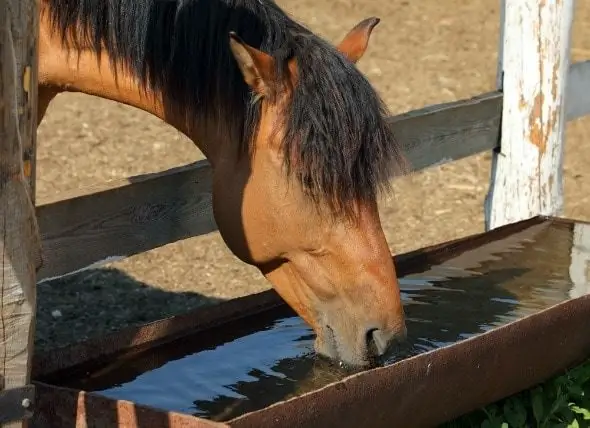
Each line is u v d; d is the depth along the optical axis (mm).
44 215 3170
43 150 7617
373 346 2844
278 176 2770
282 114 2746
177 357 3201
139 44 2930
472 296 3885
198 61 2861
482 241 4410
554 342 3336
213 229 3773
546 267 4234
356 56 3078
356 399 2633
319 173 2660
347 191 2707
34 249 2311
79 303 5195
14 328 2281
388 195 2879
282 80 2730
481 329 3561
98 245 3367
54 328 4855
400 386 2768
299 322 3570
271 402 2900
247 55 2666
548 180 4777
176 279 5590
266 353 3273
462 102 4656
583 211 6723
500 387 3215
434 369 2865
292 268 2930
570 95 5152
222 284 5547
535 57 4660
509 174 4852
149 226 3529
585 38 10859
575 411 3545
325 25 11375
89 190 3336
